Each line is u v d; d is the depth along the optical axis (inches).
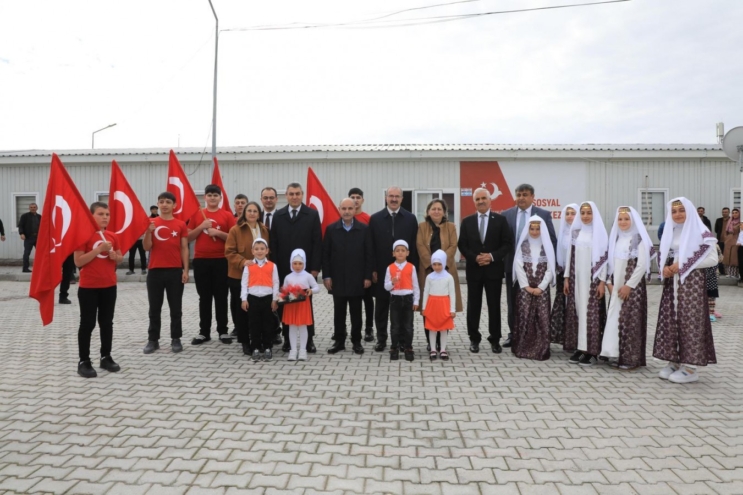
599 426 164.6
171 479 128.3
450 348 276.7
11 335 307.0
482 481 128.3
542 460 139.9
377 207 650.2
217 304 285.7
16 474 130.6
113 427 161.5
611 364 239.8
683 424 166.6
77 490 122.8
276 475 130.7
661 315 220.5
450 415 173.8
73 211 218.4
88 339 220.7
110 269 225.8
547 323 252.5
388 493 122.5
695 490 124.0
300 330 250.7
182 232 273.0
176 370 228.8
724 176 637.3
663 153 629.9
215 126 629.9
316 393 196.7
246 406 181.5
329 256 265.7
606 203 639.8
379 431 159.5
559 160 639.1
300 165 653.9
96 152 687.1
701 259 210.2
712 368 236.7
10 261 698.2
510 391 201.0
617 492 123.0
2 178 703.7
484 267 264.5
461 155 634.8
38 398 189.5
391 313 252.4
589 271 241.0
